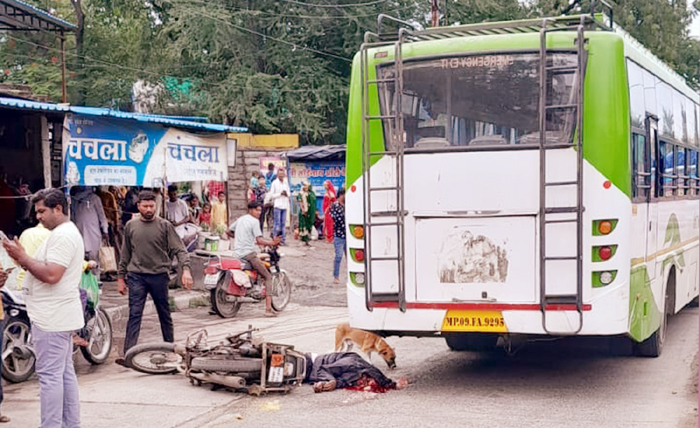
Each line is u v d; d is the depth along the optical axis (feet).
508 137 26.91
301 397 27.71
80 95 118.42
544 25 26.25
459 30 28.48
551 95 26.61
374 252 27.99
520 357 34.53
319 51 122.93
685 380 29.73
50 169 44.88
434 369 32.27
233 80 115.24
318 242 89.20
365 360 31.40
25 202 46.24
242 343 28.89
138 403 26.99
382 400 27.17
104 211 53.26
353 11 120.57
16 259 20.80
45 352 21.40
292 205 96.02
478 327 26.91
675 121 36.81
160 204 54.13
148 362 31.37
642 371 31.40
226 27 115.03
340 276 65.87
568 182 25.93
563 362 33.35
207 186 92.68
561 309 26.03
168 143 48.67
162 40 124.16
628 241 26.30
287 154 96.48
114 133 44.60
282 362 28.07
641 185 28.99
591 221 26.05
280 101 117.50
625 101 26.48
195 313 46.80
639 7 125.90
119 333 40.45
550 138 26.48
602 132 26.12
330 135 129.29
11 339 29.55
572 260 25.95
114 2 124.67
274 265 48.11
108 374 31.65
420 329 27.50
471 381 29.96
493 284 26.76
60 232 21.48
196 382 29.32
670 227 35.06
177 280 51.67
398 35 28.30
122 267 32.89
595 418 24.52
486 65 27.35
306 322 44.14
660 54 124.57
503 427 23.59
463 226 27.07
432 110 27.78
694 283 42.60
